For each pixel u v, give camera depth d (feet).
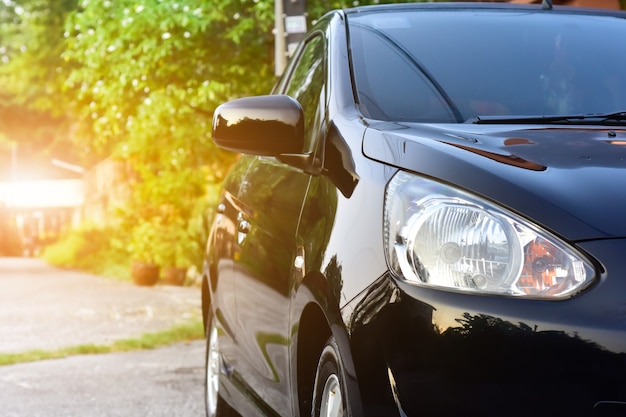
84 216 193.36
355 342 11.38
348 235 12.28
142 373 33.35
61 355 38.01
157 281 86.12
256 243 16.57
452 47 15.92
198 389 30.01
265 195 16.57
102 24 56.39
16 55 123.65
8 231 223.92
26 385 30.94
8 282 93.20
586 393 10.35
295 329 13.82
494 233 10.99
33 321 52.54
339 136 13.76
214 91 55.62
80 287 83.35
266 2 52.34
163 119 58.75
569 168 11.64
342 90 14.76
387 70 15.23
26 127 183.62
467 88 15.10
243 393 18.39
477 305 10.72
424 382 10.78
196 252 84.17
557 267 10.73
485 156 11.84
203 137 62.49
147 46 53.31
